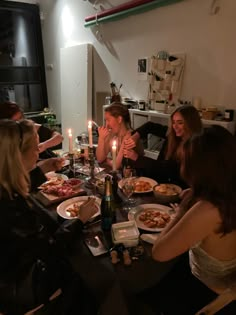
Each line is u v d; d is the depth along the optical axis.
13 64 4.62
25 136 1.17
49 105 5.12
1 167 1.08
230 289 1.05
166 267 1.10
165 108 2.69
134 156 1.97
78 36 3.94
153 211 1.44
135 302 1.19
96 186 1.69
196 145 0.99
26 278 1.05
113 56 3.43
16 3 4.39
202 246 1.09
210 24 2.29
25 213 1.11
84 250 1.17
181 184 1.82
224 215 0.96
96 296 1.07
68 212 1.44
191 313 1.15
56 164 1.91
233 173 0.95
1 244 1.02
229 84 2.25
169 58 2.62
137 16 2.96
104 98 3.74
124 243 1.16
